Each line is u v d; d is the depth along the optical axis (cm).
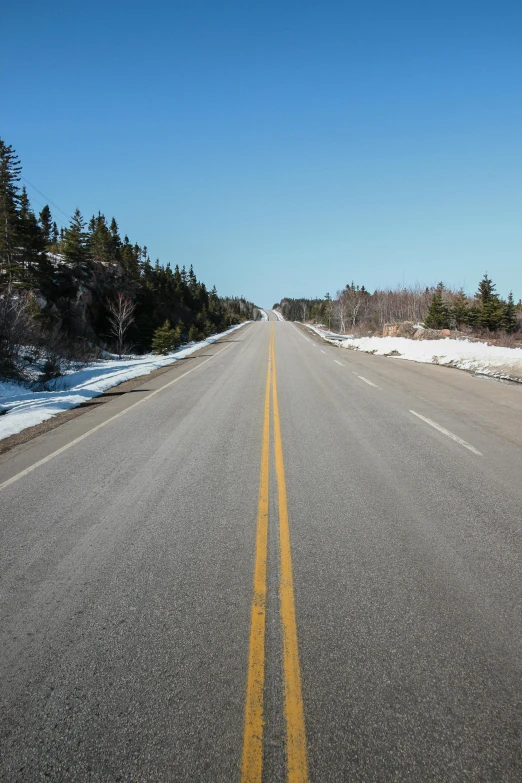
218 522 427
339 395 1105
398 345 2386
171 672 247
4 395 1292
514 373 1341
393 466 569
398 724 212
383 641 264
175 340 3303
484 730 208
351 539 386
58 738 211
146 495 500
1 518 454
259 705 224
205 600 309
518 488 489
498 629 271
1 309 1603
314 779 188
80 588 328
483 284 4000
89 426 858
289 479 533
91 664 254
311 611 293
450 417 837
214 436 745
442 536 386
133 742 207
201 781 189
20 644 273
